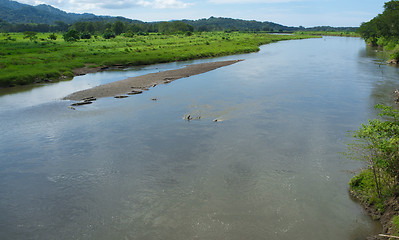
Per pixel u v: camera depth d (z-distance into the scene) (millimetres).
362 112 26328
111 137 22281
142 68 60312
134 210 13445
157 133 22719
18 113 29375
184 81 43438
